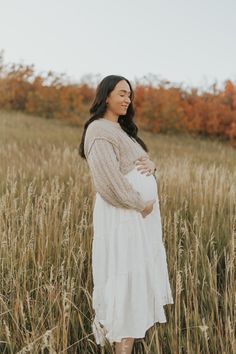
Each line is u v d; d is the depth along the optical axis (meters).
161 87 20.56
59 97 24.06
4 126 16.19
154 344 2.38
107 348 2.44
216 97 19.89
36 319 2.53
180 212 4.23
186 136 19.06
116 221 2.29
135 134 2.65
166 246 3.44
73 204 4.15
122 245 2.27
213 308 2.68
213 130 18.83
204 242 3.65
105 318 2.35
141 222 2.32
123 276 2.26
